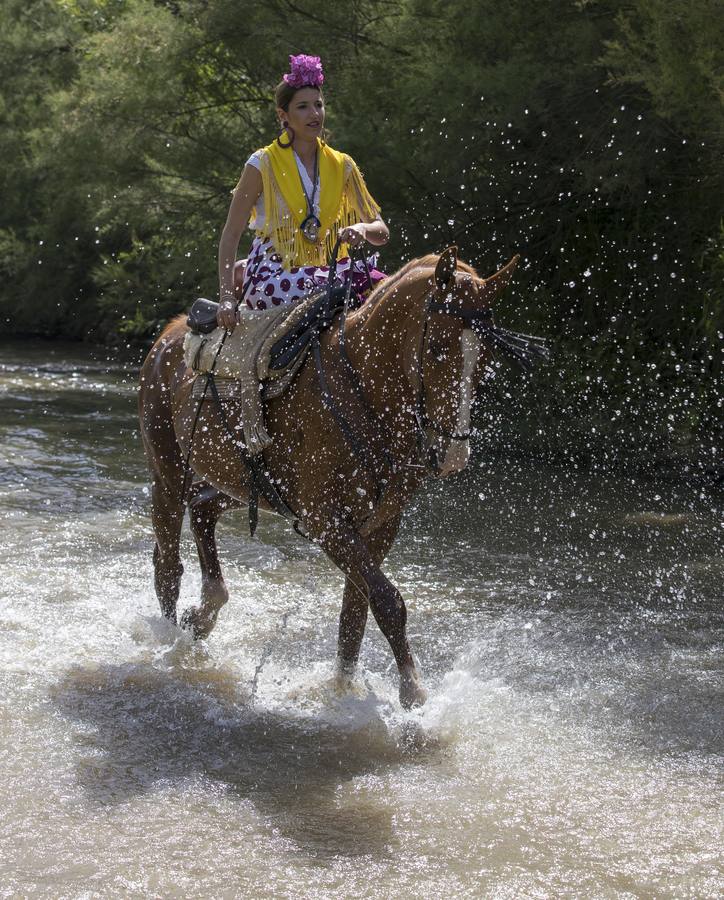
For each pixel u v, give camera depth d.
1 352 29.69
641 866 4.77
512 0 15.52
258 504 6.79
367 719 6.33
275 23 18.70
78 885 4.54
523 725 6.34
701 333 15.35
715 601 8.86
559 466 14.66
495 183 16.39
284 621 7.81
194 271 21.41
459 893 4.53
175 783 5.53
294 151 6.67
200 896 4.48
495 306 16.73
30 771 5.61
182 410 7.09
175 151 21.23
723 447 14.85
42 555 9.84
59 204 28.03
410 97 16.20
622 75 14.14
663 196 15.59
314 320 6.34
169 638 7.75
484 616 8.45
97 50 21.52
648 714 6.52
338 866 4.74
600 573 9.68
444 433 5.47
